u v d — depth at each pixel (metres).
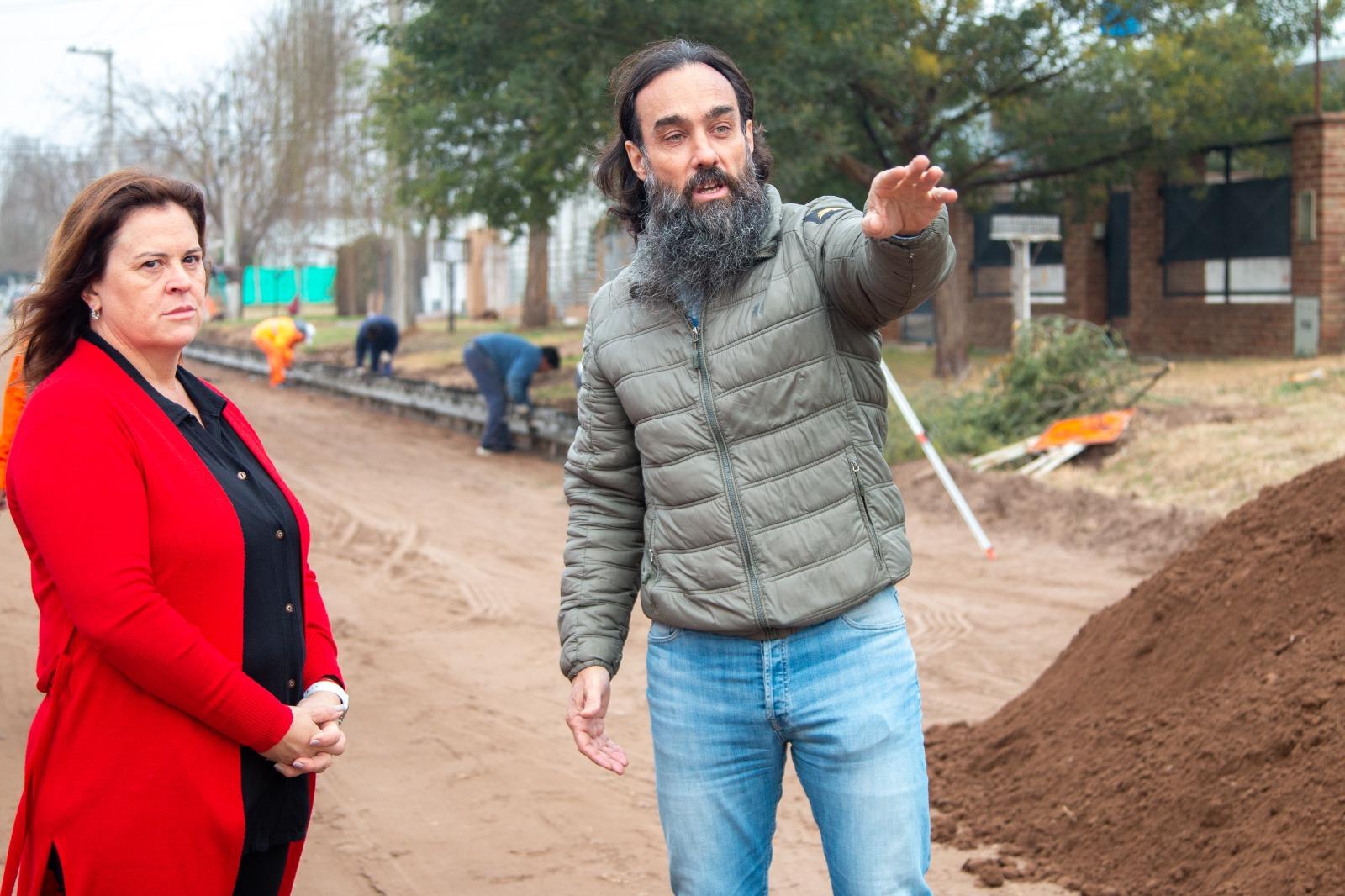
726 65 2.69
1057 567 8.74
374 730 5.80
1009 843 4.21
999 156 17.31
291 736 2.44
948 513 10.36
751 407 2.57
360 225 38.91
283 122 38.28
